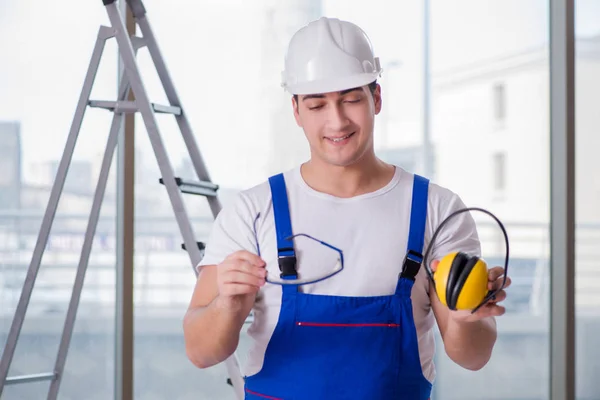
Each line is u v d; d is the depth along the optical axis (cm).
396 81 386
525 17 386
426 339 152
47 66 321
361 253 148
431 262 140
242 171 358
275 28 360
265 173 361
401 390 146
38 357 324
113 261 330
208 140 354
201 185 254
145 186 344
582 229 364
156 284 350
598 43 358
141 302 350
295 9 362
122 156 315
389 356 145
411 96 388
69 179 325
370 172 152
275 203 151
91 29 323
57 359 278
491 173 391
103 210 329
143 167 343
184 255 353
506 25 387
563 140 327
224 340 142
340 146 142
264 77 358
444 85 388
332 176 151
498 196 392
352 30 151
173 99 265
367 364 144
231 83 355
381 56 384
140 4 265
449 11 386
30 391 321
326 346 145
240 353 355
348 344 145
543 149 390
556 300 332
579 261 366
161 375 352
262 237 151
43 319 325
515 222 392
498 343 388
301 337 146
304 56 149
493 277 128
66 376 326
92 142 325
